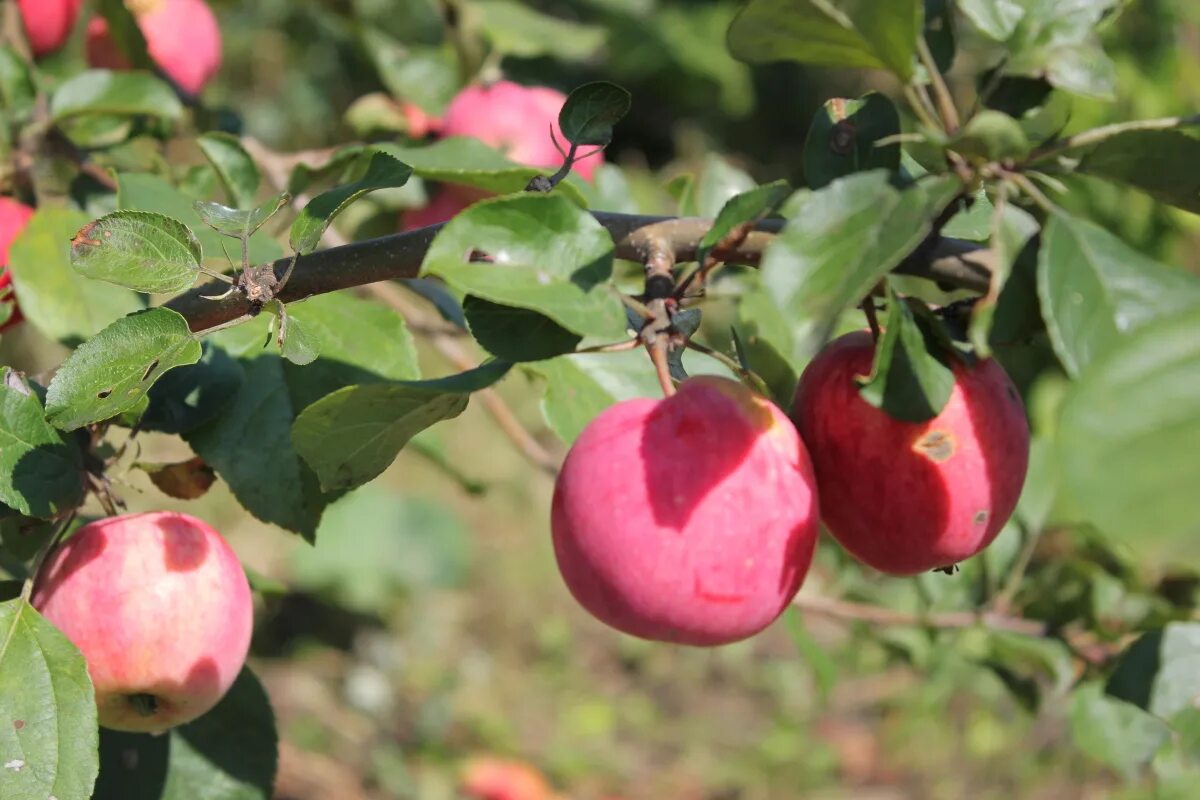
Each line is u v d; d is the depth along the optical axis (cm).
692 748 287
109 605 106
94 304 117
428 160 123
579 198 105
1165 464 91
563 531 100
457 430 364
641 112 432
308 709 285
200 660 107
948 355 101
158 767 114
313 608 317
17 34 136
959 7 102
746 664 312
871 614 139
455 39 158
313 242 103
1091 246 97
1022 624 133
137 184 119
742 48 102
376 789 265
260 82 359
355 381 114
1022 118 103
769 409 101
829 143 103
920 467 101
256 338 114
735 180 129
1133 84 194
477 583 333
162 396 111
